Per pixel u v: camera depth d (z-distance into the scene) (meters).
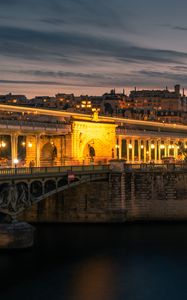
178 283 67.56
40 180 80.94
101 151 130.25
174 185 103.56
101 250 81.19
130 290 64.75
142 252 80.62
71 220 100.50
